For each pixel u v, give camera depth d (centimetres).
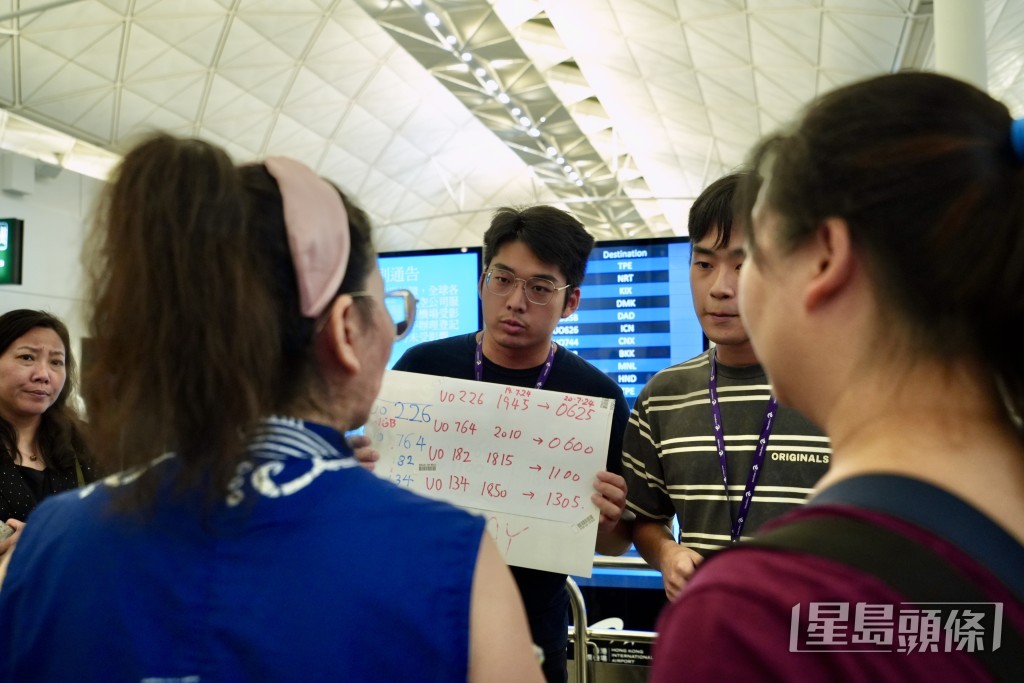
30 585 69
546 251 190
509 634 65
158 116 1001
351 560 63
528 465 177
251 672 60
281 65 1018
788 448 157
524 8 827
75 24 815
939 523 44
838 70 739
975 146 49
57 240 854
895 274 50
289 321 69
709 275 164
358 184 1392
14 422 240
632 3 782
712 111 992
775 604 43
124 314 63
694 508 164
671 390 177
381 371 80
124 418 63
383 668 61
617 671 229
